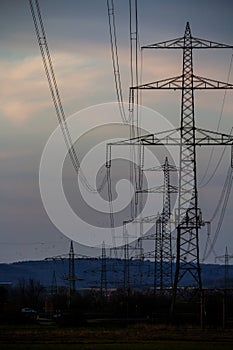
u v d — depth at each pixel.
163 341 85.75
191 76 95.31
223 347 75.94
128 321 139.38
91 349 73.06
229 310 129.12
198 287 117.75
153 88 93.38
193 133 99.38
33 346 77.81
